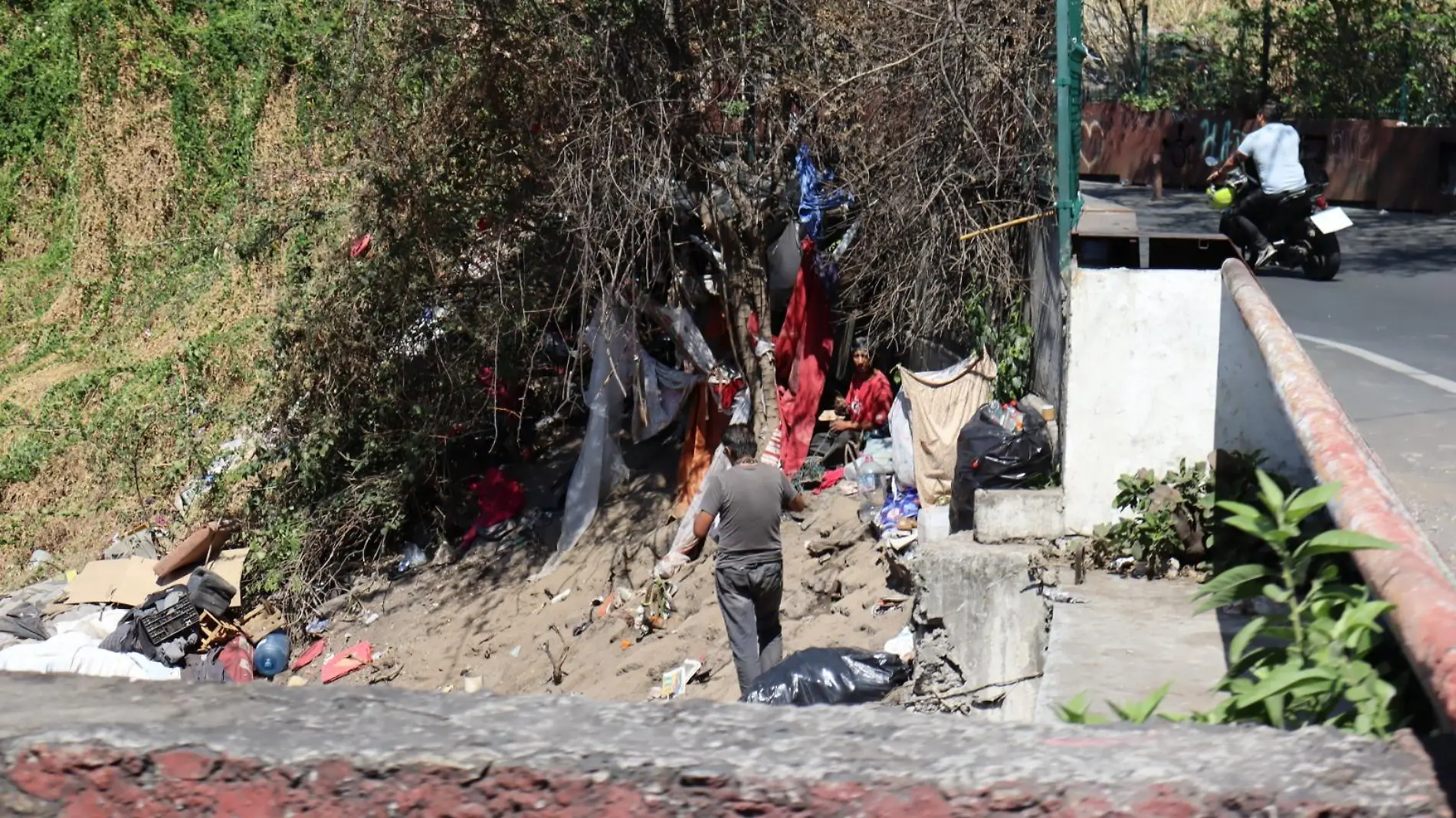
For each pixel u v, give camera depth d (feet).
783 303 37.42
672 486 38.47
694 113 35.24
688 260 38.52
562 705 6.66
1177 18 90.43
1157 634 16.14
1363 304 35.50
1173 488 19.38
